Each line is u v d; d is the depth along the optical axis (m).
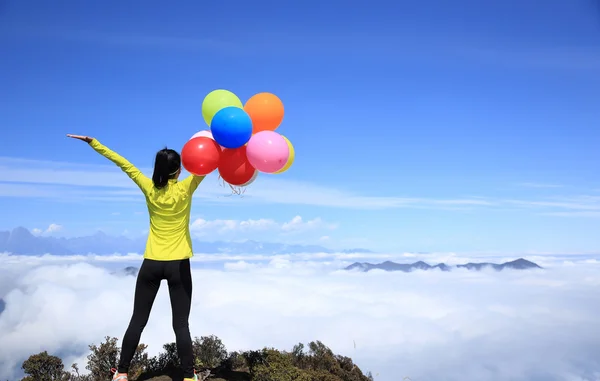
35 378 4.51
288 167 3.89
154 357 4.54
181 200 3.22
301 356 6.04
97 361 4.64
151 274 3.19
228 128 3.30
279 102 3.84
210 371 4.26
